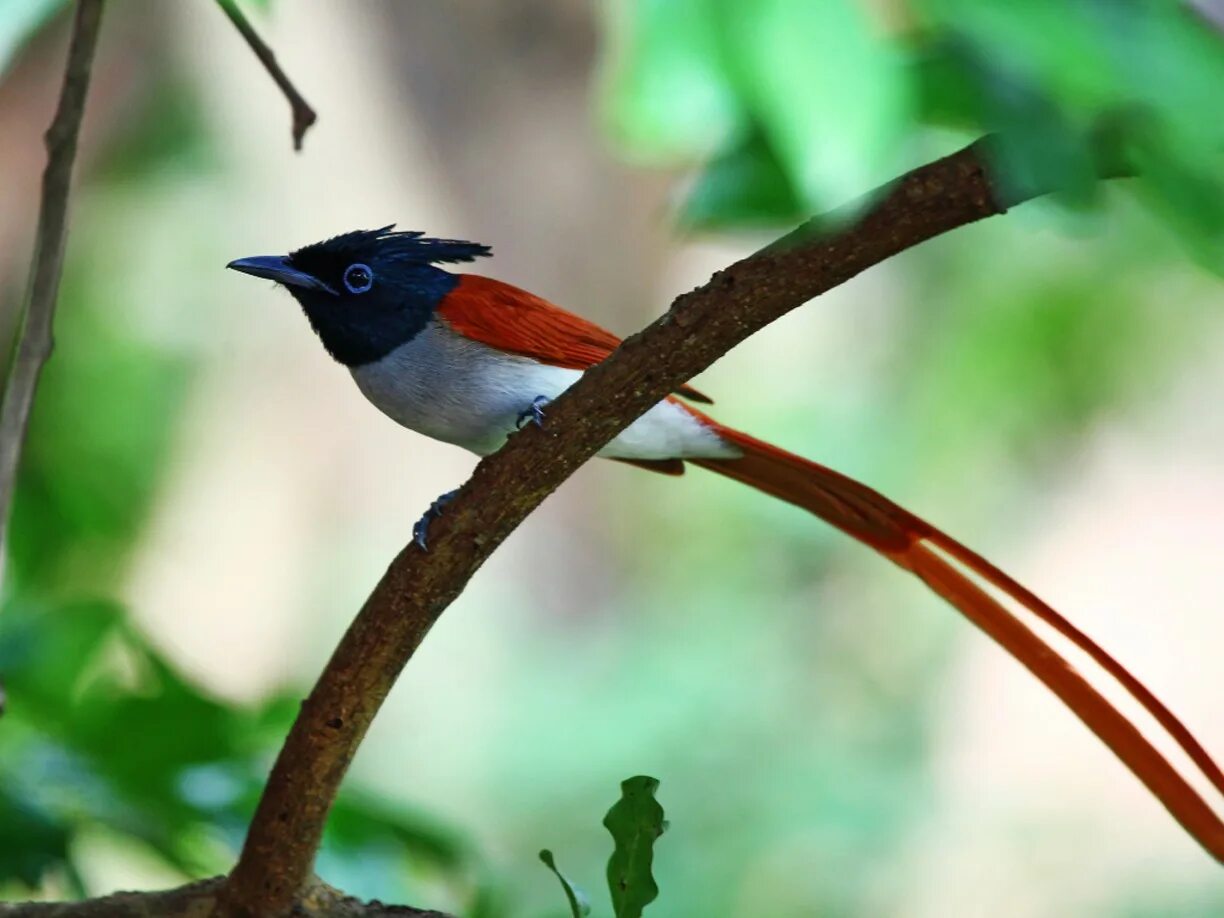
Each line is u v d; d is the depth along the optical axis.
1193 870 13.40
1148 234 13.66
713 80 4.75
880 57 4.65
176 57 13.59
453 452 14.56
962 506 14.88
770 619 14.83
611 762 13.86
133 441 13.38
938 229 4.53
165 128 13.63
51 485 12.91
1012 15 4.45
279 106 13.81
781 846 13.27
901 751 14.09
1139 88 4.24
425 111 15.35
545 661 15.21
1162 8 4.37
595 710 14.23
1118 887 13.25
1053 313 14.62
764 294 4.66
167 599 13.50
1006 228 14.85
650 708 14.14
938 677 14.66
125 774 7.25
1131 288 14.46
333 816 7.29
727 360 15.57
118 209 13.59
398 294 7.01
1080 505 15.02
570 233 16.23
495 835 13.56
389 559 14.01
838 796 13.59
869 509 6.91
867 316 15.38
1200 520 14.90
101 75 13.30
